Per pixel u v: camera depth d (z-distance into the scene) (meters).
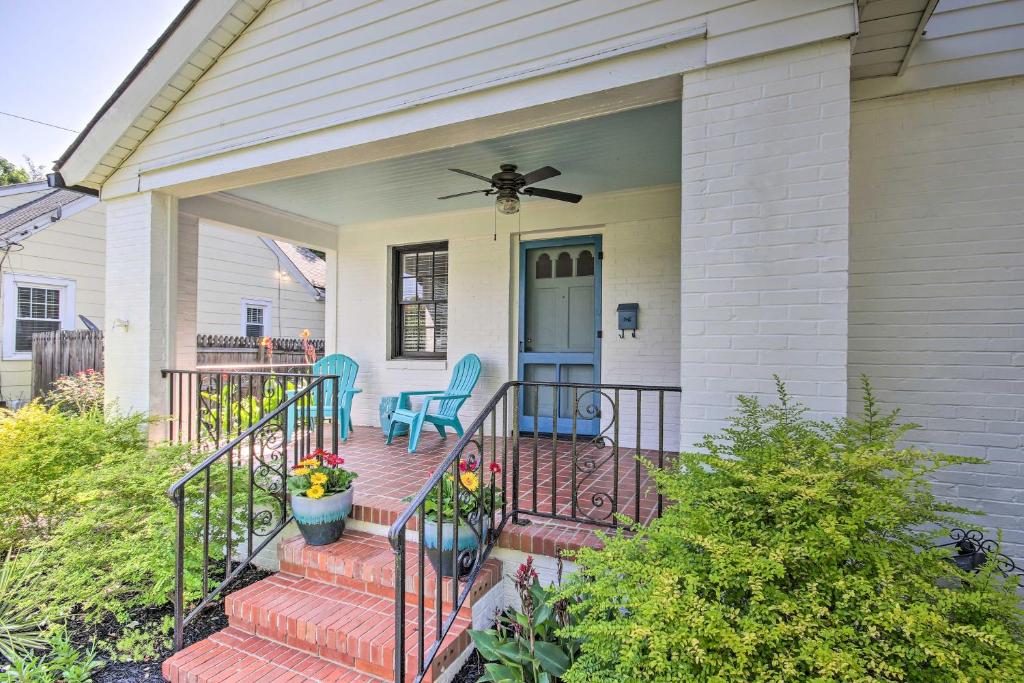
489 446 5.00
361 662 2.25
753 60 2.33
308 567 2.85
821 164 2.22
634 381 4.87
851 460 1.65
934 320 2.86
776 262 2.29
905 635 1.36
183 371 4.35
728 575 1.51
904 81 2.85
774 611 1.47
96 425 3.96
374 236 6.27
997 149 2.75
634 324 4.82
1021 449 2.72
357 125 3.29
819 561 1.51
